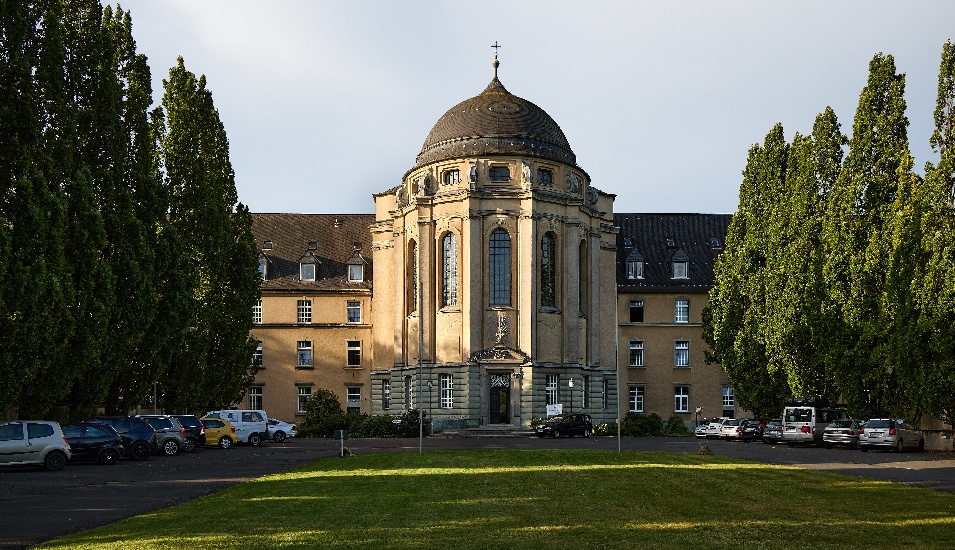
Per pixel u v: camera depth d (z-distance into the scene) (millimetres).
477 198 70812
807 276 55406
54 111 39000
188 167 55500
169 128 55812
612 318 80250
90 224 39094
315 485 26859
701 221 90438
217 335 57062
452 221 71312
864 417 50156
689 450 47594
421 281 72188
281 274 84812
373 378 79688
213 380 57281
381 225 81000
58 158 39094
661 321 82250
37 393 36844
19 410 37250
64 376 37312
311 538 16609
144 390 45375
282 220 90500
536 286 70750
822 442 53656
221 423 52406
